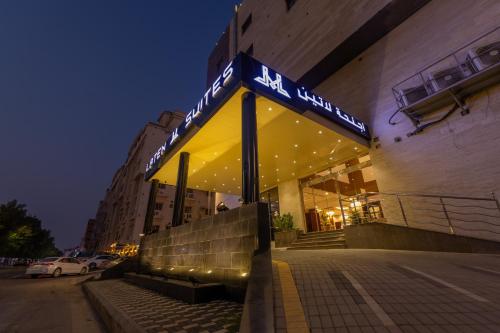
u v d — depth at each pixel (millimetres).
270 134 9633
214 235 6289
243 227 5383
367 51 12508
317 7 15133
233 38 24938
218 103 7129
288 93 7418
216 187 17266
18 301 7270
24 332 4375
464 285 3412
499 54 7102
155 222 29219
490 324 2232
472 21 8820
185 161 10258
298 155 12039
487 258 5535
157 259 9477
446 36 9445
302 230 14297
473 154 7984
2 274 17844
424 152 9281
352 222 11438
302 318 2576
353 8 12586
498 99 7699
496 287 3279
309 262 5660
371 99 11664
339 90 13438
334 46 13172
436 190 8711
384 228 8227
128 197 36062
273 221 13852
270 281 3477
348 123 9938
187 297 5047
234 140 9531
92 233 74688
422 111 9266
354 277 4086
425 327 2250
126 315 4129
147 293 6691
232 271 5328
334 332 2240
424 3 10406
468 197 7738
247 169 5844
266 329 2275
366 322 2418
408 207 9406
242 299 4785
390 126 10609
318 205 14492
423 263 5012
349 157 12281
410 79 10281
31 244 38500
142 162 32250
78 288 10039
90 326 4727
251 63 6617
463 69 7855
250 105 6332
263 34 20031
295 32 16516
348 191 13070
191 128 9094
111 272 11531
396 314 2566
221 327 3289
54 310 6105
